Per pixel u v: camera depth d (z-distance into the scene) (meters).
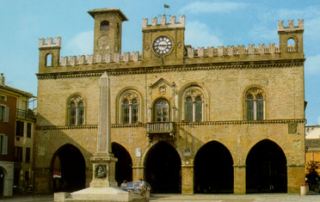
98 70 71.31
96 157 42.28
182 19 69.31
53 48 73.69
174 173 75.31
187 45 75.75
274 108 65.19
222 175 74.56
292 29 65.81
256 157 73.81
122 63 70.62
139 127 68.94
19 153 86.69
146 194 53.81
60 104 72.38
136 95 69.75
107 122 43.19
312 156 119.44
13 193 77.69
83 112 71.44
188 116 67.75
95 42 77.38
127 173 75.44
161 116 68.75
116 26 78.00
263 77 66.00
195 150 66.62
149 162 71.88
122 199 40.69
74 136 71.25
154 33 70.12
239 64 66.69
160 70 69.19
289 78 65.25
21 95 79.69
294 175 63.69
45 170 71.69
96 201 40.78
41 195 68.56
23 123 88.38
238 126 65.81
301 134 64.06
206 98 67.25
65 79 72.62
